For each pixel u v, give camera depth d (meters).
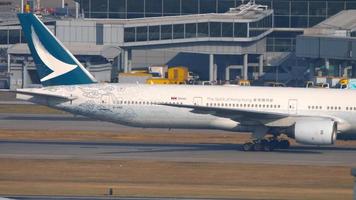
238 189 183.38
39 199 167.00
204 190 181.12
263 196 174.38
